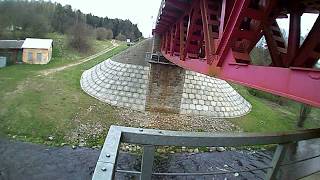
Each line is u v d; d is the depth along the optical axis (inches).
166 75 1232.8
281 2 232.7
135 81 1290.6
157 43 1219.2
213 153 941.2
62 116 1045.2
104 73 1400.1
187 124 1126.4
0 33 2255.2
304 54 193.8
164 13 496.4
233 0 235.1
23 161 777.6
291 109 1700.3
